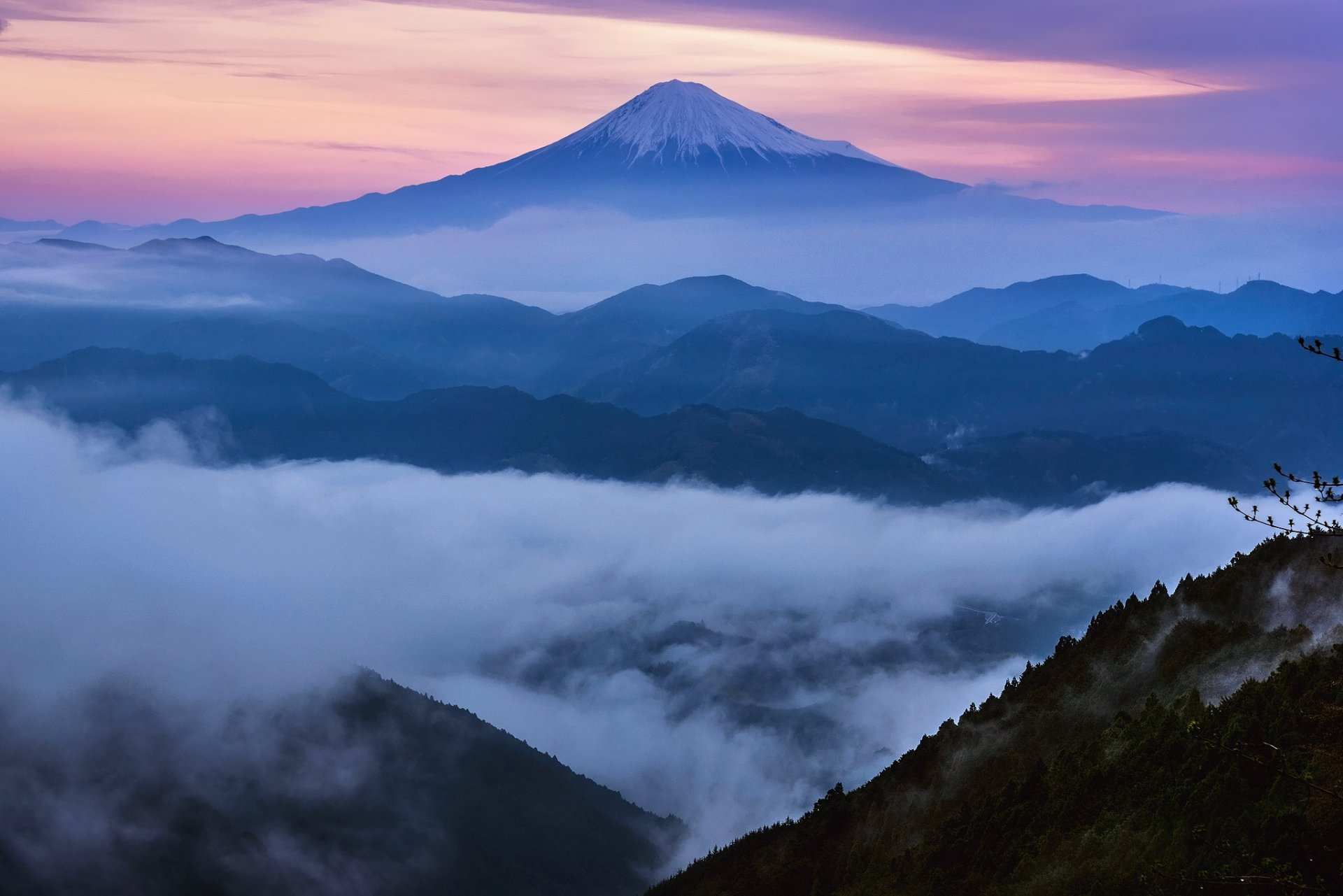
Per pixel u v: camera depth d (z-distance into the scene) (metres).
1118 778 54.53
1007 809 62.44
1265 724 44.62
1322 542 63.62
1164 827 46.44
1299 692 45.69
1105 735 61.12
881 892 65.06
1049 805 58.03
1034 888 50.38
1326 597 62.03
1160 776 51.03
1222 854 27.80
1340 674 43.38
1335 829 34.44
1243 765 43.03
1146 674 69.31
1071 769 60.47
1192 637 68.06
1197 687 62.09
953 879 60.16
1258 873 26.47
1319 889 25.25
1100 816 51.62
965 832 63.91
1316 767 30.14
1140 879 36.66
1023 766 69.88
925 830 71.81
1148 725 58.44
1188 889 32.53
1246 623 65.06
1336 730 36.97
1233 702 51.75
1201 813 43.78
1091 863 48.25
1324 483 21.66
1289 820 35.91
